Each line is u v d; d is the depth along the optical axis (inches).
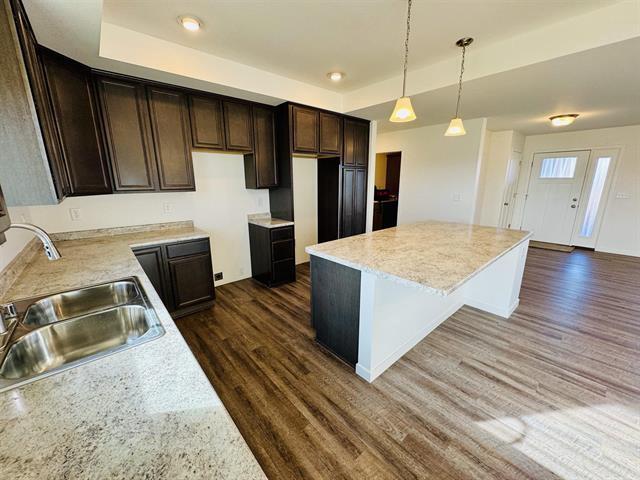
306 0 72.2
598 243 211.8
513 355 87.9
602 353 88.6
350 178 167.5
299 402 70.1
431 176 192.9
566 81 103.3
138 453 22.1
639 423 63.2
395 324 82.1
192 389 29.5
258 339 97.5
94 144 89.0
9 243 64.1
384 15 78.9
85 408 26.9
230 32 87.4
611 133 197.9
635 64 87.8
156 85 101.5
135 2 71.9
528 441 59.2
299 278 156.2
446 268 64.6
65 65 78.8
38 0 53.5
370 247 84.7
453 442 59.2
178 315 112.0
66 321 46.1
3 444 23.1
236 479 19.9
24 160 53.6
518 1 72.7
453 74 106.6
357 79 128.3
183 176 111.4
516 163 227.1
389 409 67.7
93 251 86.2
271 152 139.6
